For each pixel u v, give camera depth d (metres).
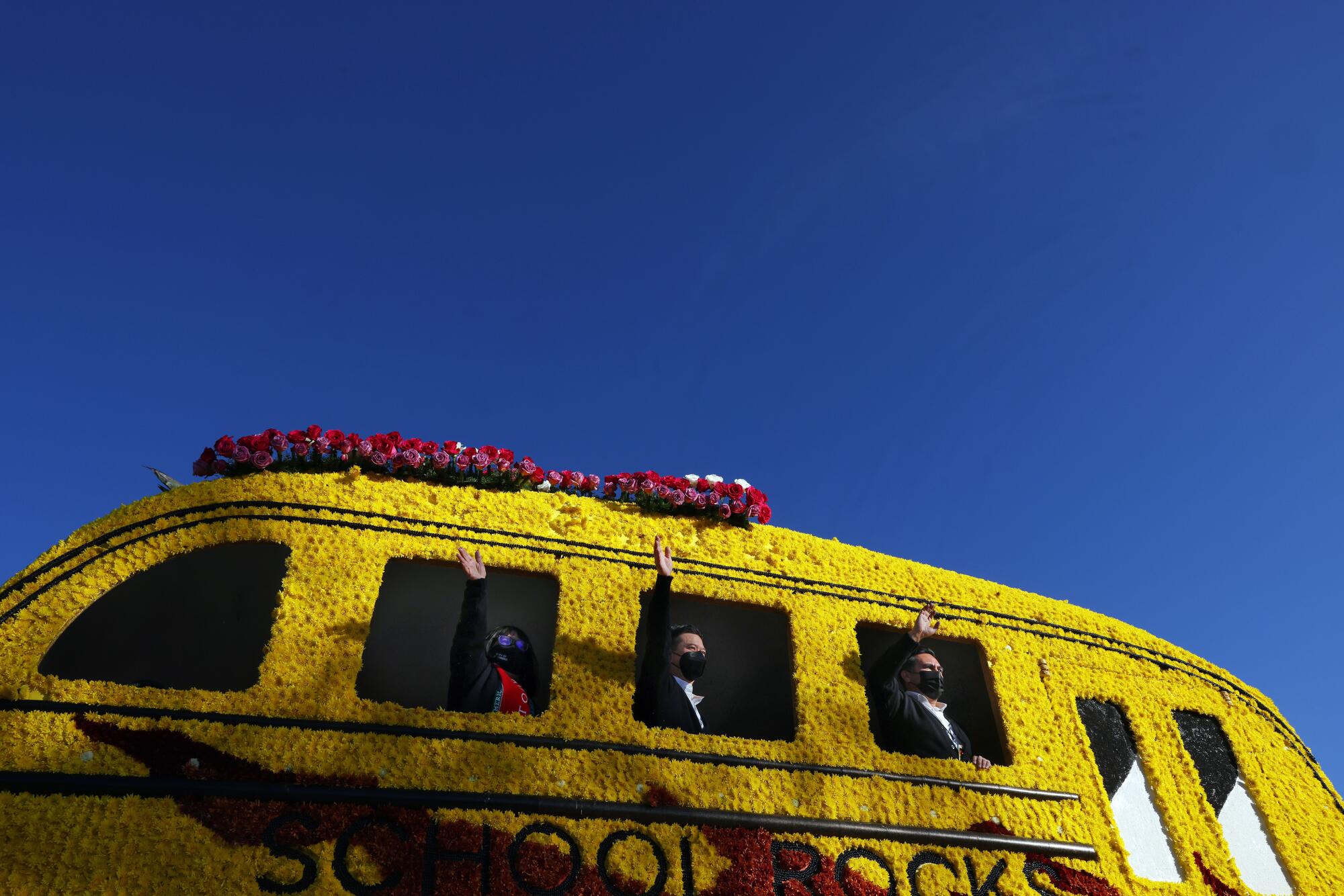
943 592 6.61
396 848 4.36
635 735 5.07
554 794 4.72
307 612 4.98
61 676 5.49
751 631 6.68
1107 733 6.40
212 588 5.52
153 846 4.12
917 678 6.36
